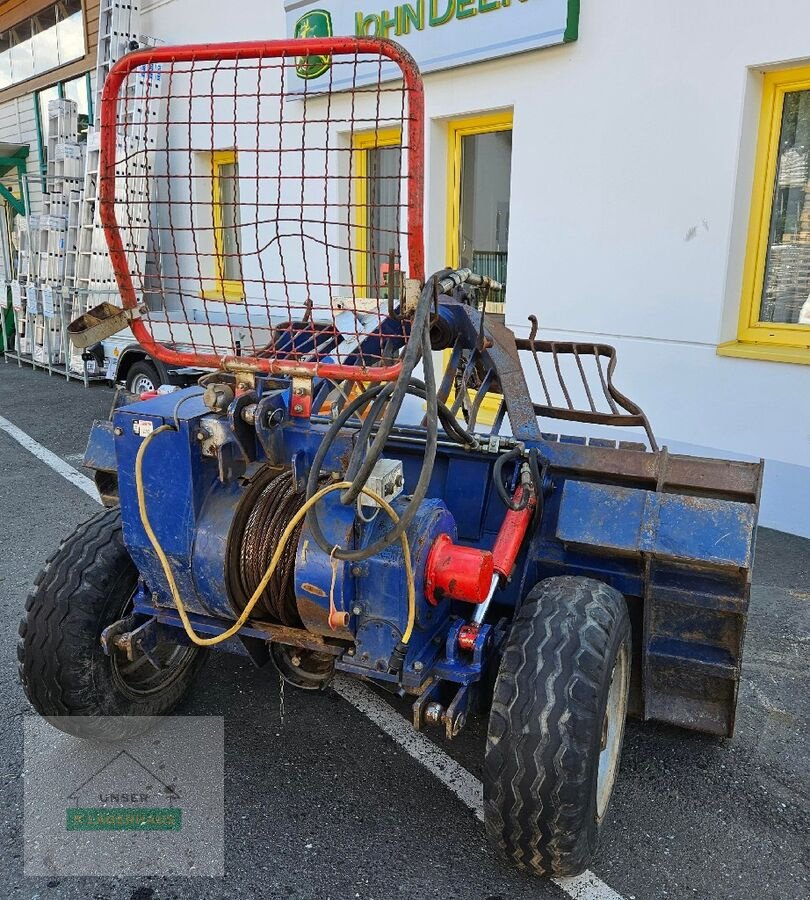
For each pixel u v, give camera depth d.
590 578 2.54
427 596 2.23
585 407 5.89
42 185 11.81
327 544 2.12
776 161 5.00
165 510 2.35
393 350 2.96
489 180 6.56
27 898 2.25
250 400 2.34
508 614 2.86
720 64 4.81
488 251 6.73
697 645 2.68
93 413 8.77
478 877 2.35
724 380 5.12
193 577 2.36
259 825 2.54
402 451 3.15
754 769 2.88
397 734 3.04
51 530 5.12
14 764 2.82
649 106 5.16
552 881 2.34
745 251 5.13
